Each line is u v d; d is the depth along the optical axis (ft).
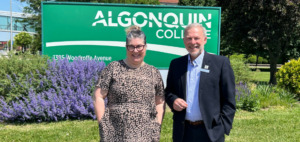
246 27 45.62
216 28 27.20
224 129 9.02
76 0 61.31
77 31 25.35
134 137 8.43
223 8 50.08
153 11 26.32
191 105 9.31
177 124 9.60
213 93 9.08
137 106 8.62
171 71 9.88
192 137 9.43
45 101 20.85
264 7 41.29
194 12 26.84
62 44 25.14
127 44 8.68
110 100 8.89
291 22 42.52
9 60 22.22
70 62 24.12
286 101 28.53
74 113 21.25
